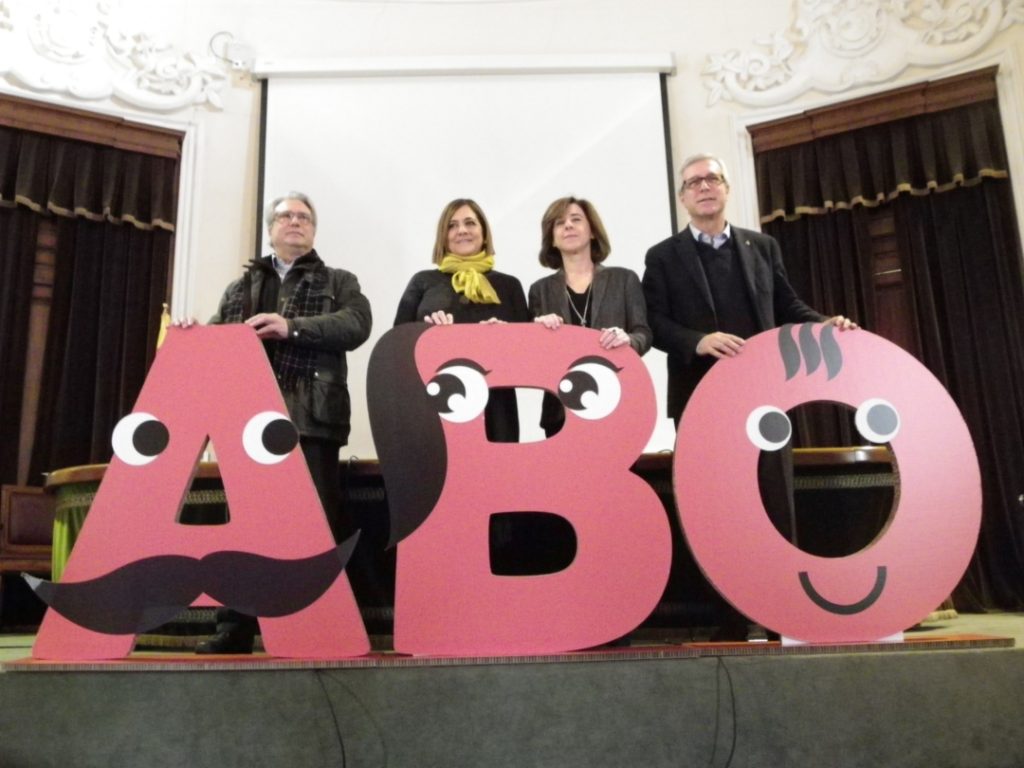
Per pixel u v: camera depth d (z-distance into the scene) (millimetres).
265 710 1657
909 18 4730
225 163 4887
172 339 2008
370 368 2008
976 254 4418
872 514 2625
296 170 4902
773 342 2066
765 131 4883
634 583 1896
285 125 4957
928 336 4410
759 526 1943
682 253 2465
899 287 4559
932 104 4578
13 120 4426
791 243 4754
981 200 4453
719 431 1998
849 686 1736
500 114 5035
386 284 4805
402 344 2025
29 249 4402
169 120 4797
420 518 1920
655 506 1940
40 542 4141
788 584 1914
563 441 1971
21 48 4465
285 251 2463
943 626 3170
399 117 5020
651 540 1921
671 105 5059
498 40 5184
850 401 2035
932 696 1747
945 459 2018
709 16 5133
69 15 4605
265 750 1644
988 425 4270
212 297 4715
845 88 4758
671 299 2451
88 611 1860
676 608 2564
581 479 1950
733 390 2029
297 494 1919
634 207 4906
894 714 1734
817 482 2637
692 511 1947
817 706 1723
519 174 4969
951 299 4418
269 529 1901
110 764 1639
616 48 5148
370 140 4980
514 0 5207
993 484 4227
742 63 4992
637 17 5180
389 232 4871
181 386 1980
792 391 2035
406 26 5176
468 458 1956
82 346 4430
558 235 2490
